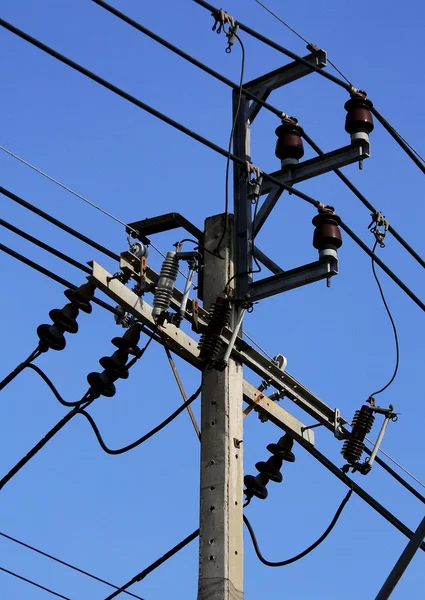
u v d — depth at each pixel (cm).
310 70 1802
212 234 1745
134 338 1627
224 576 1542
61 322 1586
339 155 1745
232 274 1719
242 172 1767
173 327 1630
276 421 1806
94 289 1589
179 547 1730
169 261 1599
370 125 1761
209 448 1625
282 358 1789
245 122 1822
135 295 1600
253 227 1744
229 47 1652
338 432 1859
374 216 1906
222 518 1577
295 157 1778
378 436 1881
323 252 1658
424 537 1656
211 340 1627
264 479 1828
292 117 1795
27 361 1595
